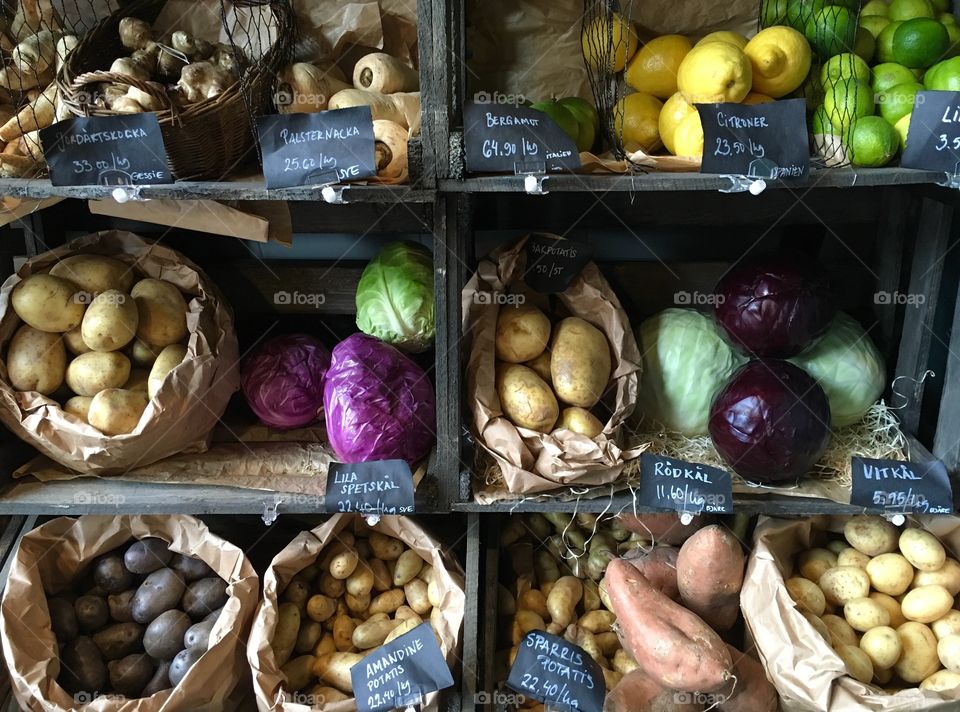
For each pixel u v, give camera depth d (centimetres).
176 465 137
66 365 135
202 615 135
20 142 118
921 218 135
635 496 125
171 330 137
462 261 116
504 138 106
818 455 124
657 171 111
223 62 118
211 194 111
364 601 141
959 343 125
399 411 129
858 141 108
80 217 158
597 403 136
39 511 128
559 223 153
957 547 129
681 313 140
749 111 107
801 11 119
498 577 142
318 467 137
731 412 122
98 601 137
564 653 127
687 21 131
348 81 133
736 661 119
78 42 120
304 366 143
